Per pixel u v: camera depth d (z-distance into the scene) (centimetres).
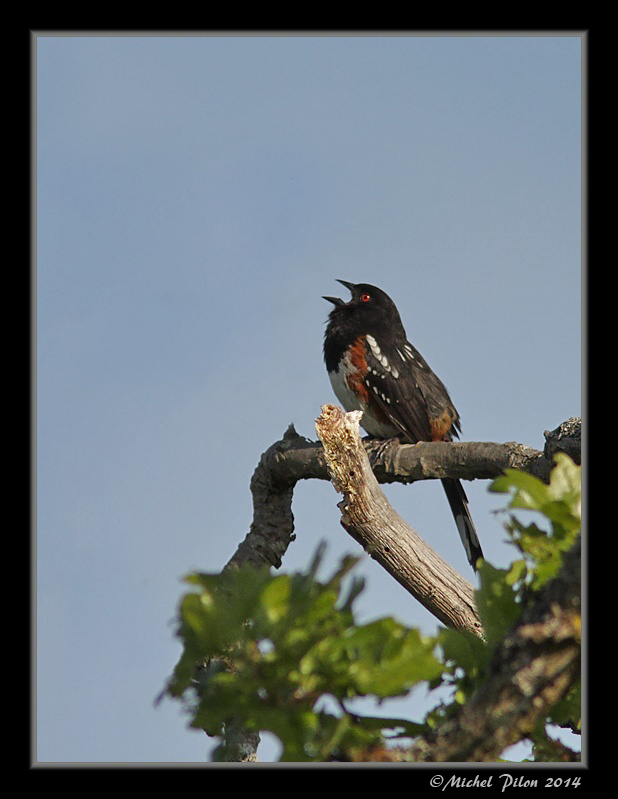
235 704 369
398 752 401
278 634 364
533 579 433
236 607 367
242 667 367
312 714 364
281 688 367
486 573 446
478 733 401
